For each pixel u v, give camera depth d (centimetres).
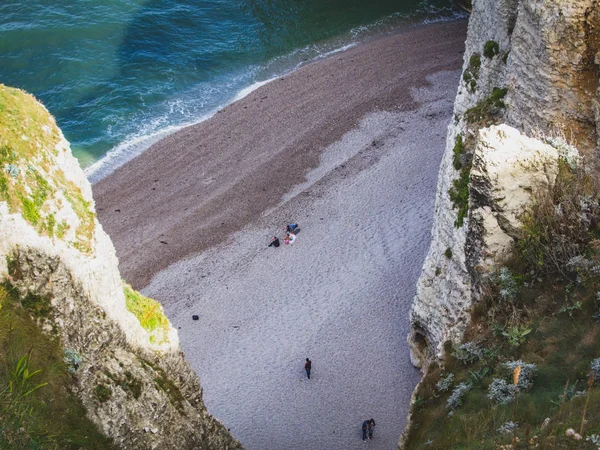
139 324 2830
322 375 4272
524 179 3081
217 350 4494
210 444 2994
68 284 2478
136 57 7456
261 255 5200
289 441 3900
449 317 3491
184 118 6856
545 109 3300
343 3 8594
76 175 2667
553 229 3041
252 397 4172
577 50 3159
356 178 5822
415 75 7175
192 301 4862
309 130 6450
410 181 5731
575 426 2283
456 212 3519
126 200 5844
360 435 3916
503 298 3106
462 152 3594
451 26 8200
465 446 2598
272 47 7894
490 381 2892
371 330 4522
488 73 3766
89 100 6938
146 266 5181
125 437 2530
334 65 7444
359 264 5031
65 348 2450
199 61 7588
